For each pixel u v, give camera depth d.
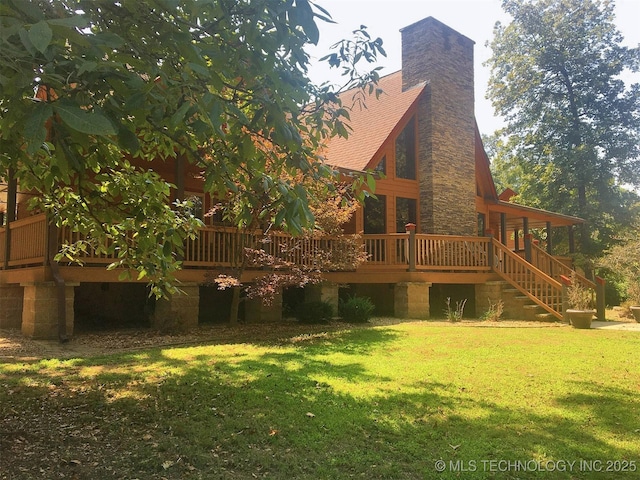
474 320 12.55
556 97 27.47
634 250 15.05
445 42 17.27
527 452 3.61
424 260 13.28
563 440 3.86
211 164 3.42
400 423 4.21
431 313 15.09
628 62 25.75
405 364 6.59
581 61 26.23
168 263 5.59
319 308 11.36
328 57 4.11
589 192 26.91
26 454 3.54
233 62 3.10
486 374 6.02
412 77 17.41
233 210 5.50
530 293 12.84
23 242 10.13
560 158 26.31
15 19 1.93
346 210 11.05
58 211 5.83
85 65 1.95
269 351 7.59
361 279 13.30
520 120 28.64
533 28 27.19
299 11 2.46
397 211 16.28
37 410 4.59
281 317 12.05
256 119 3.22
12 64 2.05
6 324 11.02
